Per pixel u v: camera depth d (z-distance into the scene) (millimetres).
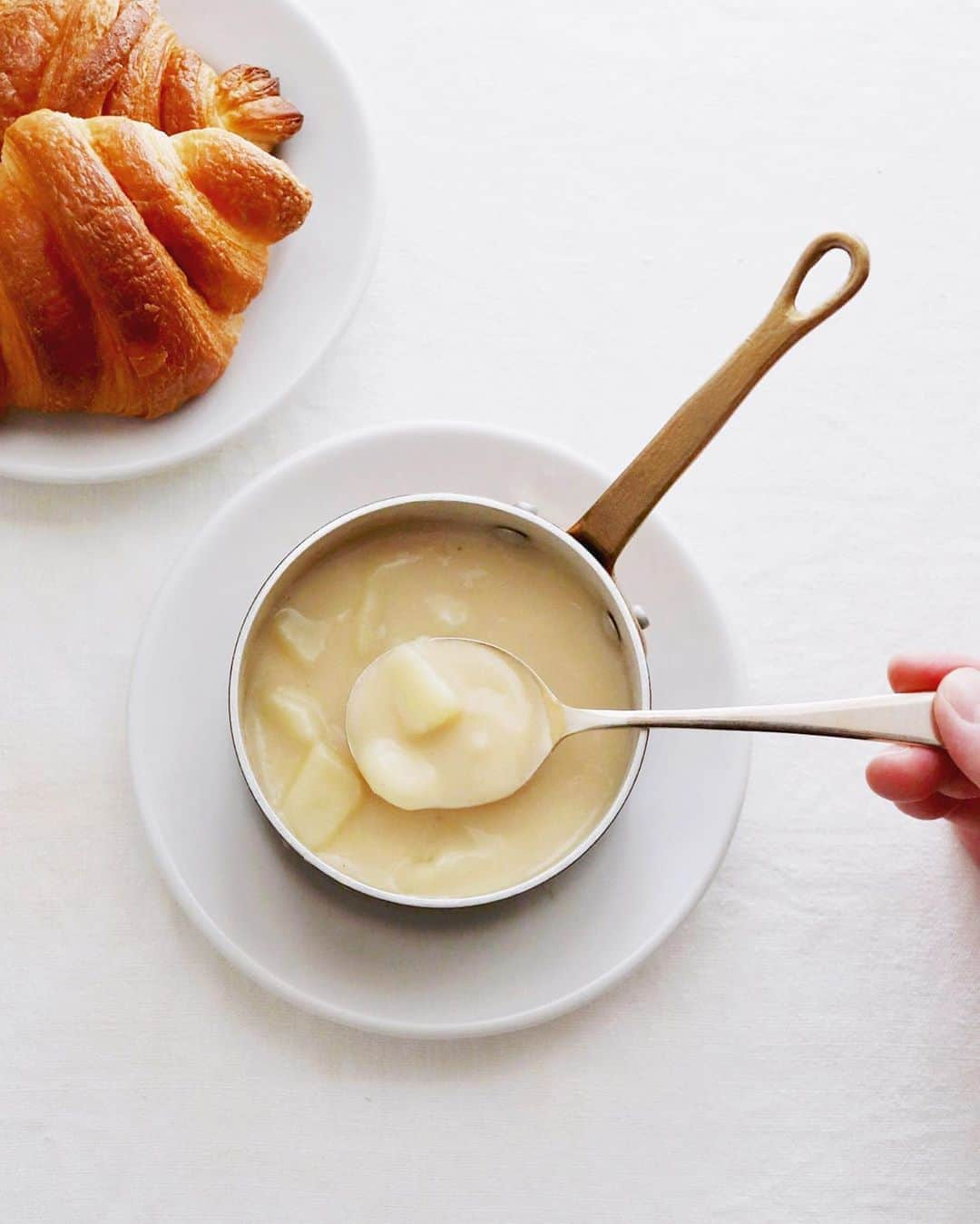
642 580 643
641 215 728
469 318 713
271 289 683
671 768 637
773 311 584
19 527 678
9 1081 642
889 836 681
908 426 717
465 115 731
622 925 627
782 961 670
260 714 597
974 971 673
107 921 653
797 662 697
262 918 618
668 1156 654
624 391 711
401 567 609
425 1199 646
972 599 705
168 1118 644
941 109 748
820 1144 659
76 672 668
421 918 623
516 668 592
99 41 666
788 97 744
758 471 709
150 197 647
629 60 742
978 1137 662
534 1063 656
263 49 697
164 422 670
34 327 645
